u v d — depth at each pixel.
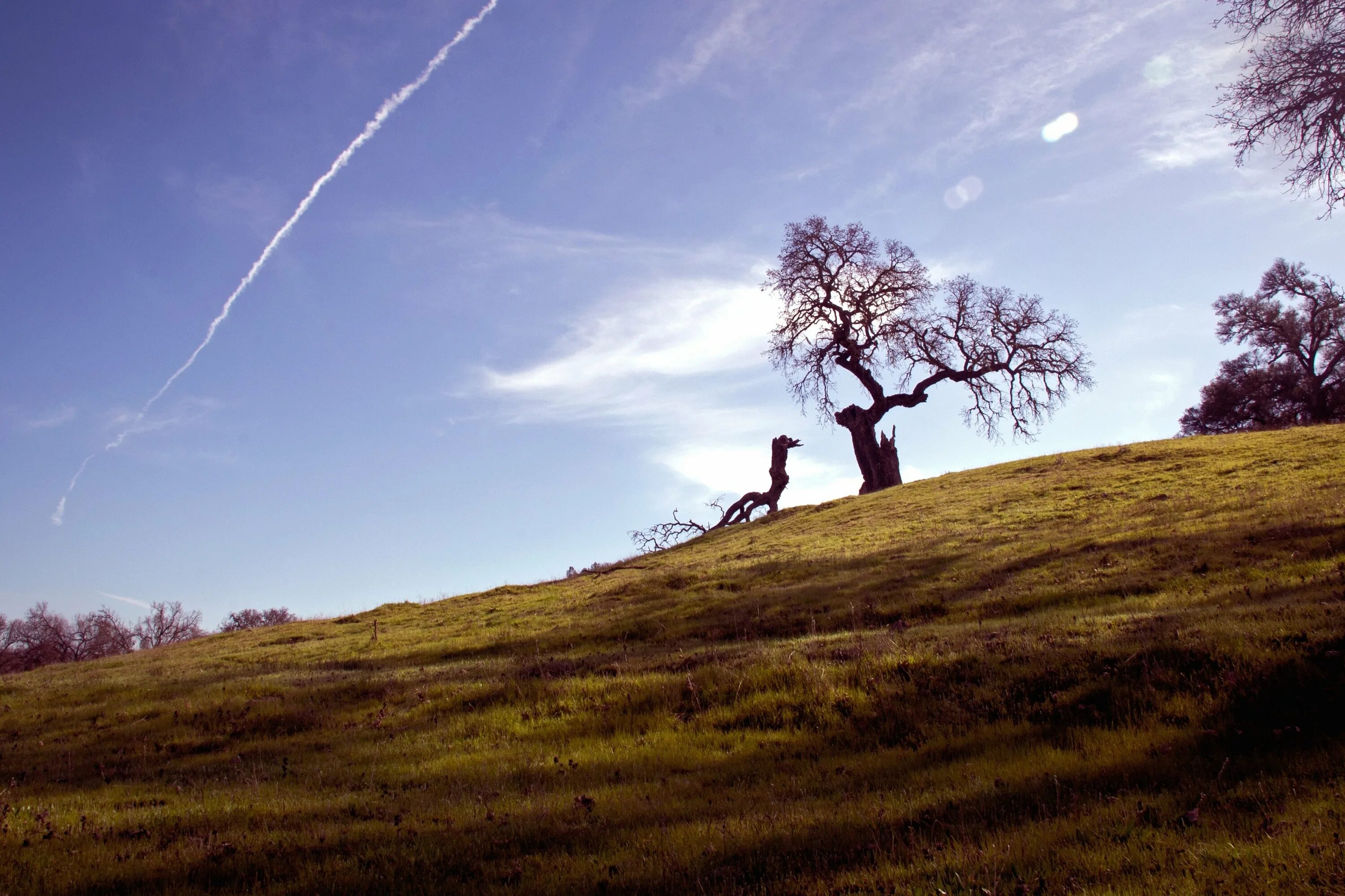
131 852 7.88
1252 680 9.11
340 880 6.86
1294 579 15.54
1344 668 8.79
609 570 39.31
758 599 24.23
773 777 9.34
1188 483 29.89
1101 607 16.47
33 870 7.34
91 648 62.84
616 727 12.57
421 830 8.19
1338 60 20.84
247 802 9.77
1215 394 64.25
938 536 29.62
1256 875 5.12
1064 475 36.78
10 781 12.11
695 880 6.26
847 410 53.94
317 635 31.78
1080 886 5.30
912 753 9.62
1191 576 17.62
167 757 13.82
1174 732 8.52
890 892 5.64
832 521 39.09
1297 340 61.25
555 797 9.26
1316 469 27.58
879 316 53.75
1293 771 6.94
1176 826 6.17
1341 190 21.42
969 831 6.68
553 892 6.30
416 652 24.06
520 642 23.42
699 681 13.59
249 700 17.33
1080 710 9.72
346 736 14.08
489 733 13.09
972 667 11.72
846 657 13.70
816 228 55.09
